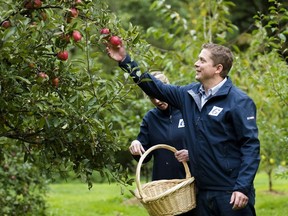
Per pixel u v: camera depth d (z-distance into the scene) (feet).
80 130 16.44
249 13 86.28
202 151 17.87
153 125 20.85
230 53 18.40
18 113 16.38
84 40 16.22
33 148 19.22
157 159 20.62
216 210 17.85
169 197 17.71
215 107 17.85
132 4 90.38
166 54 36.35
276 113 36.88
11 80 15.43
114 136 17.65
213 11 37.88
